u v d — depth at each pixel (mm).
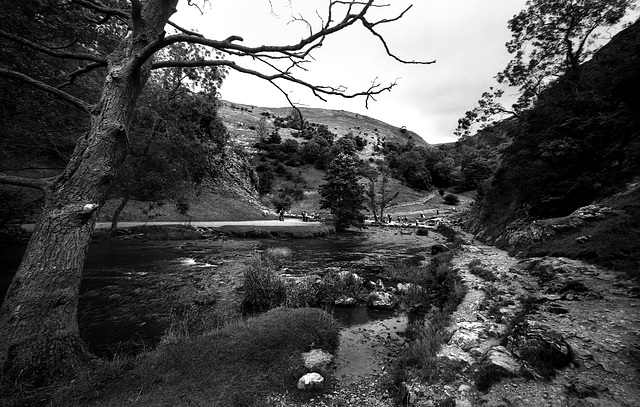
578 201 14297
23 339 4027
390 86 4777
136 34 5172
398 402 4480
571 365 4273
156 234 25328
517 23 24922
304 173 88000
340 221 40781
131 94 5250
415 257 19641
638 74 13922
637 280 6758
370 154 124312
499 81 27594
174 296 10406
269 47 4539
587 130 15312
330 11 4336
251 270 10891
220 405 4031
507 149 22984
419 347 6066
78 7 8055
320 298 10469
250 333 6195
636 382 3803
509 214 19766
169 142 27391
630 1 20047
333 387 4938
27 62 8758
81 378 4207
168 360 5004
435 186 103250
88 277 12852
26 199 18094
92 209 4699
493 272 10570
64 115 11961
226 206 49469
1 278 10898
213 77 29984
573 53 23281
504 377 4312
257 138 106375
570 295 6848
